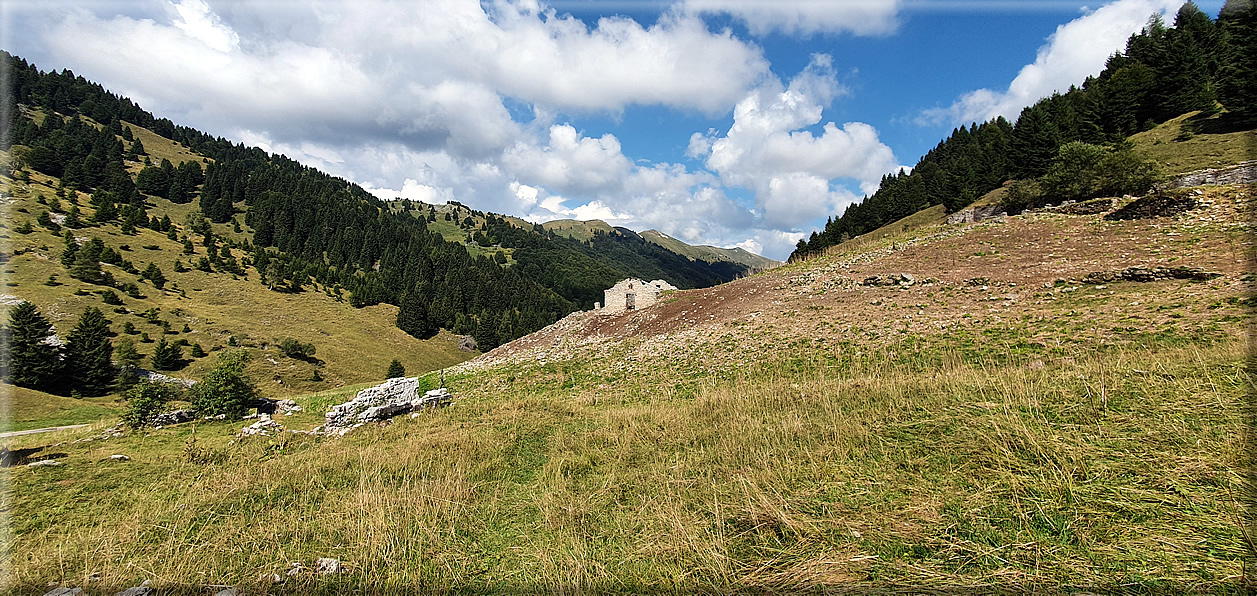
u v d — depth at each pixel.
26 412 39.22
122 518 8.98
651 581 5.34
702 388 17.80
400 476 10.15
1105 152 35.81
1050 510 5.32
